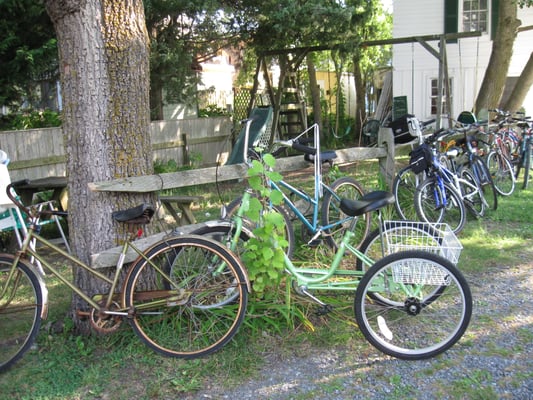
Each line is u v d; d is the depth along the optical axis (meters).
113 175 3.52
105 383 3.11
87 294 3.56
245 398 2.94
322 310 3.62
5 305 3.33
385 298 3.69
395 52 14.50
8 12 6.78
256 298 3.71
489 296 4.16
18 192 6.02
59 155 7.82
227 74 18.48
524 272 4.66
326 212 4.79
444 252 3.44
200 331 3.46
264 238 3.45
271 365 3.26
